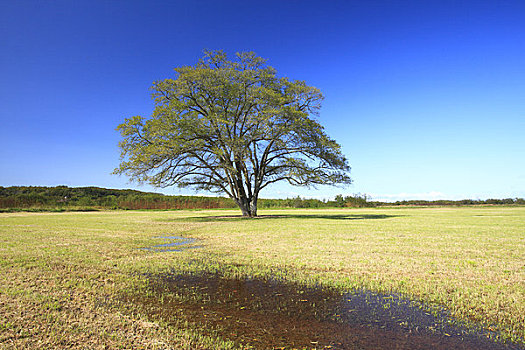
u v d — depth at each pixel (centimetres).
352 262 809
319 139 2438
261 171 2719
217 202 6084
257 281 658
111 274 712
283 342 388
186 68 2491
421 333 411
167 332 411
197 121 2375
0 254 944
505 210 3994
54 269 752
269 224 1950
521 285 598
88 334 400
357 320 454
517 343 381
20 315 458
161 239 1326
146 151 2302
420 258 852
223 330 423
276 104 2380
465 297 539
